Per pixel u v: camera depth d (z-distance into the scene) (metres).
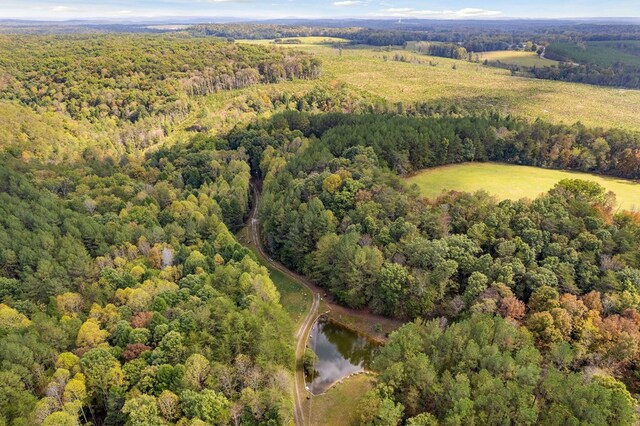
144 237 115.31
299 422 76.00
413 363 70.81
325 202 123.38
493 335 75.75
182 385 66.31
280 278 123.38
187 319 77.56
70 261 101.25
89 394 67.44
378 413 66.69
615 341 74.06
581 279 89.06
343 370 89.81
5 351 69.50
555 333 77.06
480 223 103.50
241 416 66.38
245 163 176.38
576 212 104.75
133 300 85.56
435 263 96.50
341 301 110.25
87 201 137.12
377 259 100.81
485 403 62.66
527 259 93.94
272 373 74.50
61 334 77.19
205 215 136.62
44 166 171.38
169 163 179.50
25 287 95.56
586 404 59.94
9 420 62.59
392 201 115.25
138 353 72.50
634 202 126.25
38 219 118.62
